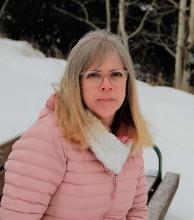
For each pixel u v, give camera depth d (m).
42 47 13.72
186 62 11.24
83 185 1.69
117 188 1.79
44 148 1.63
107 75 1.72
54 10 13.85
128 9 13.70
